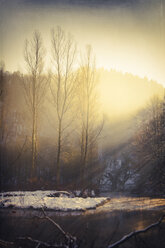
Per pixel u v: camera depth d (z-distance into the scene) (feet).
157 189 67.77
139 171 80.38
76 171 81.82
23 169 75.92
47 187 55.16
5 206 33.04
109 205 39.22
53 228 20.66
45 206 32.42
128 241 17.30
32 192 46.60
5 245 15.60
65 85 65.46
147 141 82.99
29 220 23.90
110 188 83.87
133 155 92.68
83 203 36.83
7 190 46.91
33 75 66.18
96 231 19.84
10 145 71.05
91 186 61.77
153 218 25.98
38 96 67.97
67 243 15.67
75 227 21.49
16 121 86.53
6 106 82.07
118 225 22.39
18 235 18.31
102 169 85.25
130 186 82.07
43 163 87.71
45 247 15.48
